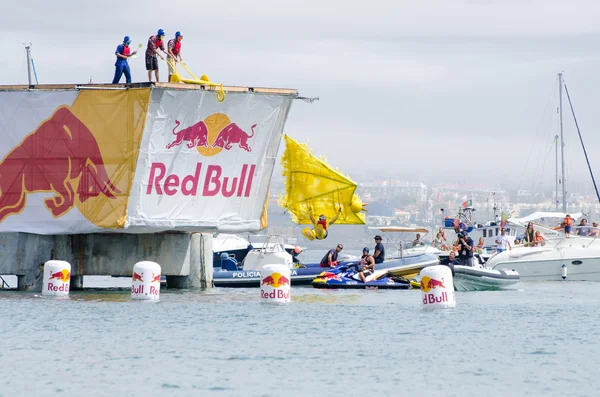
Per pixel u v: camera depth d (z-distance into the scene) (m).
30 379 53.06
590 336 68.50
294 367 56.75
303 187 119.75
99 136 92.69
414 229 128.62
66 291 94.50
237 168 97.69
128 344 64.19
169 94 90.50
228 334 68.69
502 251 127.88
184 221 95.94
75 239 98.50
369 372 55.44
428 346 63.97
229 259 113.88
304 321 75.75
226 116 94.94
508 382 52.97
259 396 49.53
